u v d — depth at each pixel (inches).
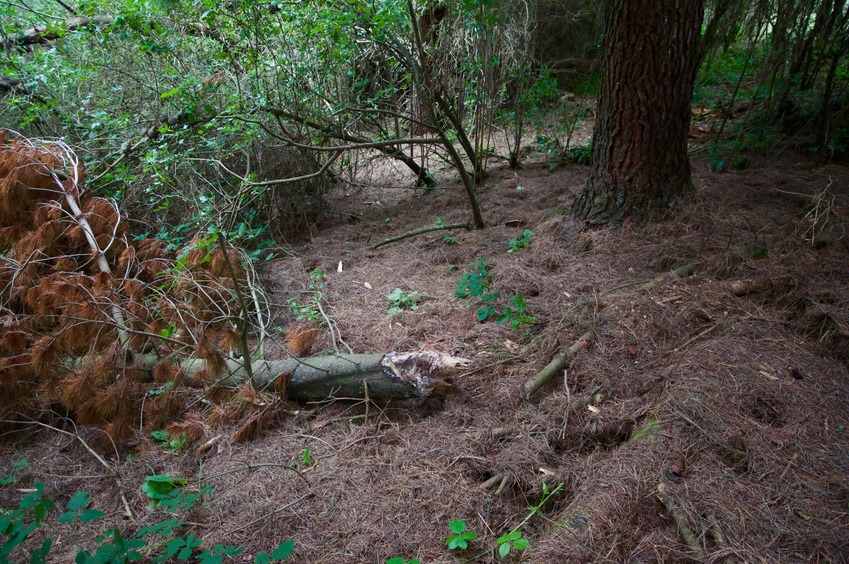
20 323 123.5
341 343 135.4
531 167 266.5
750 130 239.9
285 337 137.6
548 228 174.6
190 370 125.5
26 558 87.7
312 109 202.1
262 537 87.9
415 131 268.7
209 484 99.9
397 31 208.5
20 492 103.1
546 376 112.3
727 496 80.7
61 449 115.5
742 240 147.3
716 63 305.1
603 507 81.4
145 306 128.1
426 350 115.5
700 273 138.3
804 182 189.9
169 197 177.5
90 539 91.6
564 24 345.1
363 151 261.7
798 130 231.0
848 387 100.1
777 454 87.1
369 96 234.4
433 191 245.0
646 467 86.6
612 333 120.0
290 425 115.0
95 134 181.0
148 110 195.3
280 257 194.4
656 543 76.9
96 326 120.1
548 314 131.4
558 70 347.9
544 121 294.5
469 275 146.7
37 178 150.1
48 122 196.4
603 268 147.6
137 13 176.9
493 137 303.1
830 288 122.8
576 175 241.0
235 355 129.8
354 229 214.8
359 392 116.6
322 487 96.4
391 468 99.2
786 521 76.8
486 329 132.0
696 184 183.9
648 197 162.2
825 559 71.8
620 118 157.8
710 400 96.7
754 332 114.5
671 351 114.0
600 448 99.3
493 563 80.7
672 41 147.7
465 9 196.9
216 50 196.9
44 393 118.3
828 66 243.9
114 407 111.6
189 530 90.4
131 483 103.3
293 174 208.4
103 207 152.3
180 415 121.1
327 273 177.2
